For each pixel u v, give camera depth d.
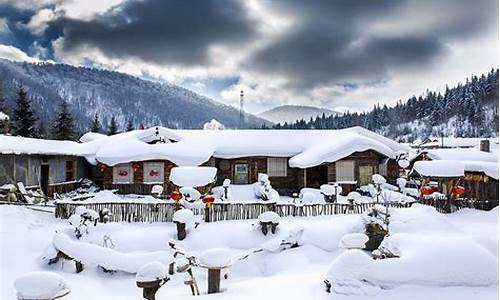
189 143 28.78
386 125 140.12
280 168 29.58
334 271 8.63
